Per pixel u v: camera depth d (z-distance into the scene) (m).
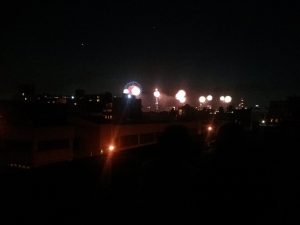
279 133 13.33
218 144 4.37
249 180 4.90
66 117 25.20
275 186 6.54
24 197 5.13
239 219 4.34
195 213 3.51
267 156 8.99
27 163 21.70
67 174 6.42
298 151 10.41
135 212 4.65
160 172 3.29
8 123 22.95
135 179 6.21
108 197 5.34
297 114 22.88
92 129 25.02
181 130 3.36
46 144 22.94
